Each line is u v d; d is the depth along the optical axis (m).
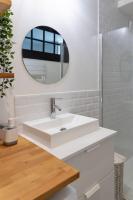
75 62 1.81
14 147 1.02
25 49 1.42
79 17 1.81
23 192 0.62
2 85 1.25
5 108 1.31
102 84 2.11
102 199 1.33
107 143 1.32
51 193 0.65
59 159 0.87
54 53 1.62
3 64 1.20
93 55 2.01
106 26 2.12
